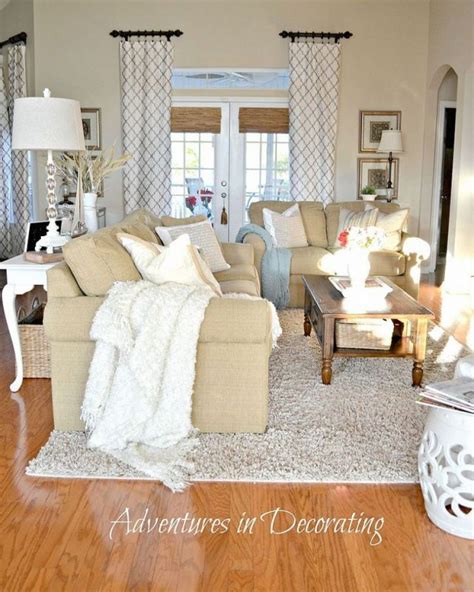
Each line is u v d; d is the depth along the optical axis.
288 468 2.68
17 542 2.18
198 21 7.49
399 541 2.21
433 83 7.50
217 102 7.75
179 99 7.72
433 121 7.64
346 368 4.04
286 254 5.77
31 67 7.55
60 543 2.18
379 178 7.80
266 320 2.88
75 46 7.51
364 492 2.53
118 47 7.51
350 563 2.09
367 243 3.99
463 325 5.26
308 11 7.50
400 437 2.99
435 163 7.92
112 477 2.62
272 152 7.89
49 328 2.94
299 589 1.96
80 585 1.97
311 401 3.45
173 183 7.95
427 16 7.54
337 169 7.78
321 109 7.55
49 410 3.35
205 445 2.87
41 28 7.48
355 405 3.39
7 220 7.91
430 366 4.12
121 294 2.87
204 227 4.94
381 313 3.63
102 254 3.00
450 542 2.21
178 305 2.87
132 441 2.85
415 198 7.88
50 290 2.99
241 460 2.75
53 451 2.82
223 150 7.86
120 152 7.66
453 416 2.18
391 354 3.73
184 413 2.87
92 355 2.97
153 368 2.81
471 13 6.28
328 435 3.00
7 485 2.56
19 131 3.57
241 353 2.92
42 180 7.71
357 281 4.03
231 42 7.53
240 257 5.30
